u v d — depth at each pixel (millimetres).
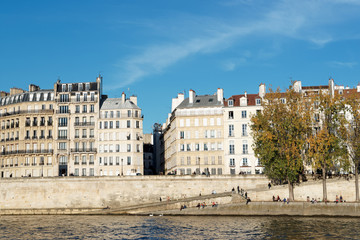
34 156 134500
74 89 136250
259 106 124438
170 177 114250
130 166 129500
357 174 98062
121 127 131125
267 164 102188
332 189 100875
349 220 87312
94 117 133000
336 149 99125
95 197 115062
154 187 114312
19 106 138250
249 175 112188
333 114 103062
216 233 76938
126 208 109562
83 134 133125
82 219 101375
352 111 102438
